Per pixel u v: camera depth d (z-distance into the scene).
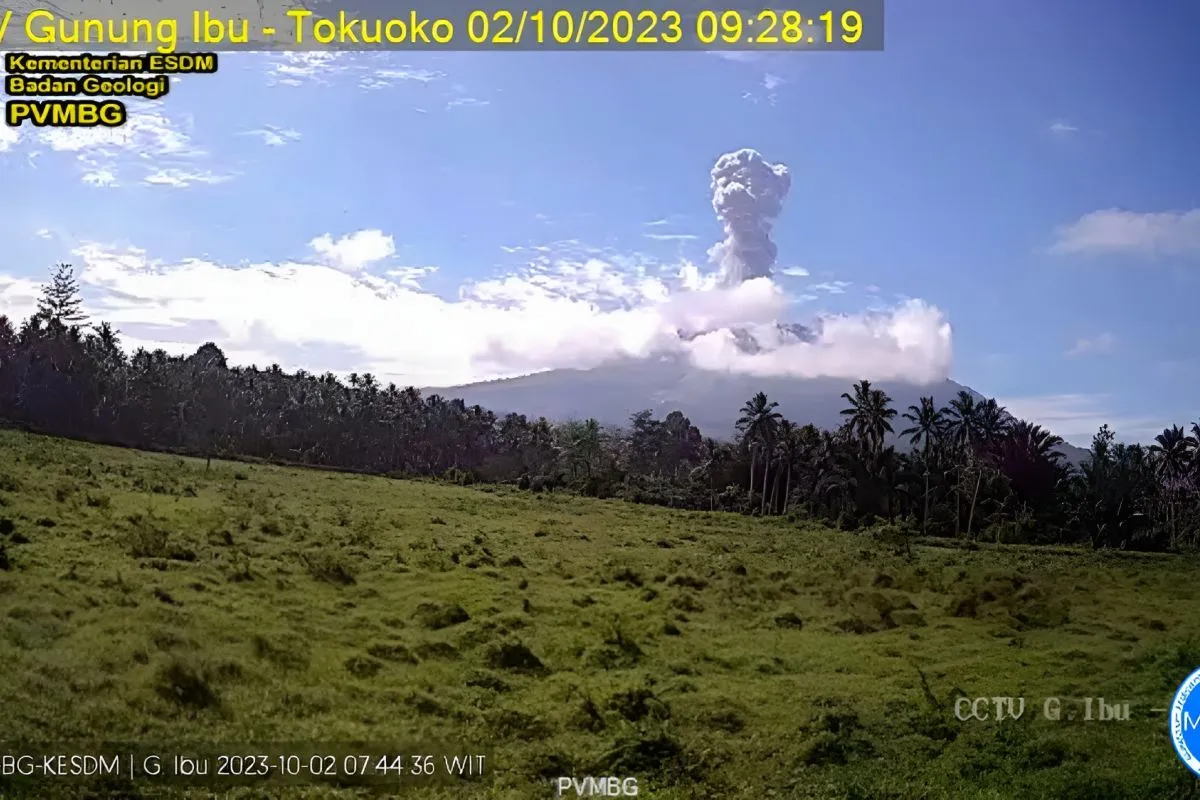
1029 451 86.56
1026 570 48.22
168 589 23.03
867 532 67.25
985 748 16.36
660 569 39.41
